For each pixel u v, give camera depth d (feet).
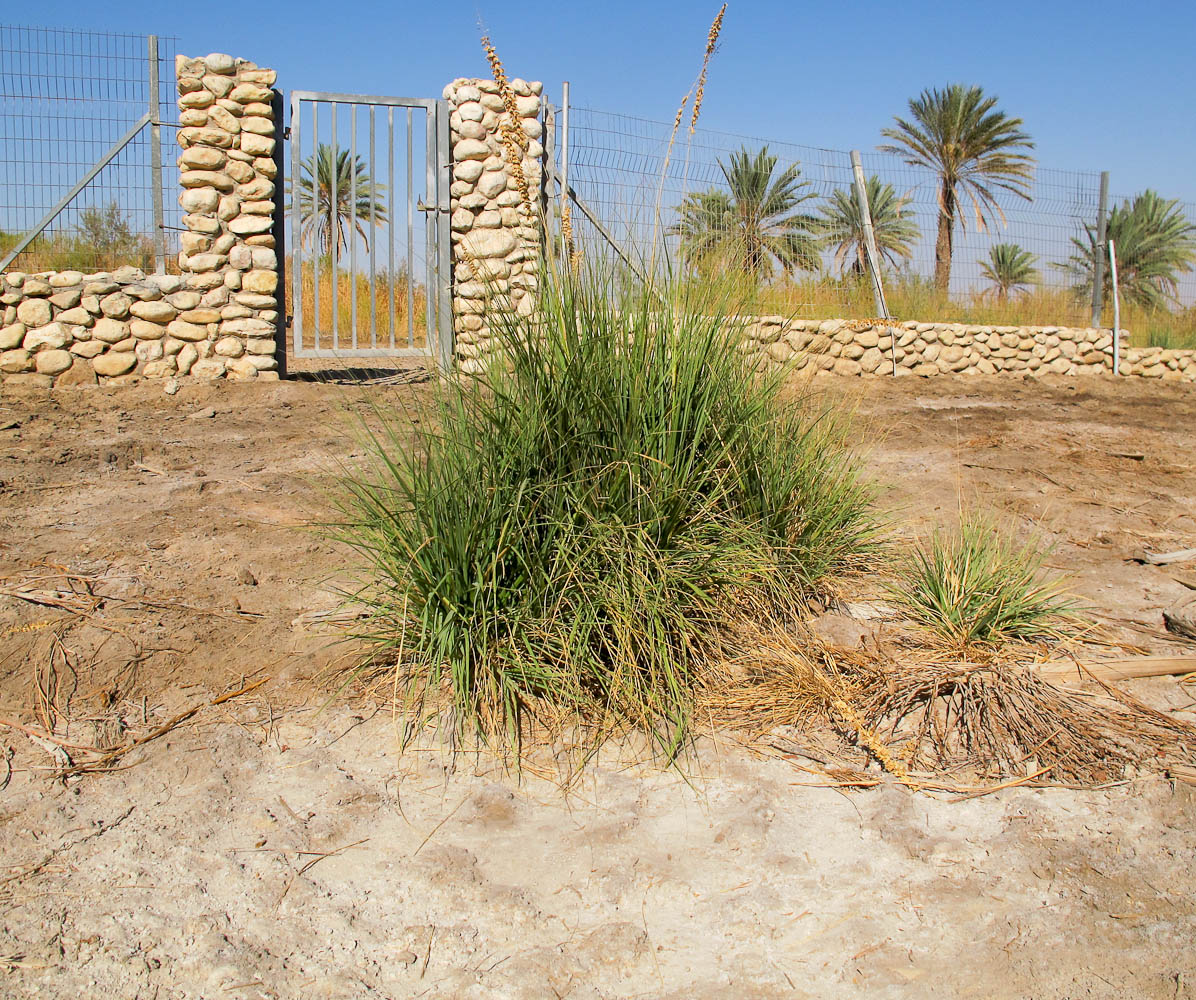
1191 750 9.07
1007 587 11.33
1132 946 6.57
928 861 7.47
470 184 27.14
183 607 11.36
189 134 25.41
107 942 6.33
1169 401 33.76
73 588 11.69
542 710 9.38
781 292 13.26
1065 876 7.30
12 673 9.70
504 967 6.28
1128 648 11.12
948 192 36.73
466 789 8.28
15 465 17.37
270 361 26.50
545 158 28.30
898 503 16.08
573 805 8.10
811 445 12.57
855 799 8.29
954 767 8.78
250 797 8.04
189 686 9.75
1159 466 20.85
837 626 11.32
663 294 10.71
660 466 10.04
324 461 18.37
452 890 6.98
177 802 7.93
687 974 6.29
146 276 25.57
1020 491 18.01
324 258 29.04
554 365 10.08
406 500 10.21
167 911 6.66
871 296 34.99
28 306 24.40
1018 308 39.91
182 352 25.80
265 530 14.15
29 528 13.91
